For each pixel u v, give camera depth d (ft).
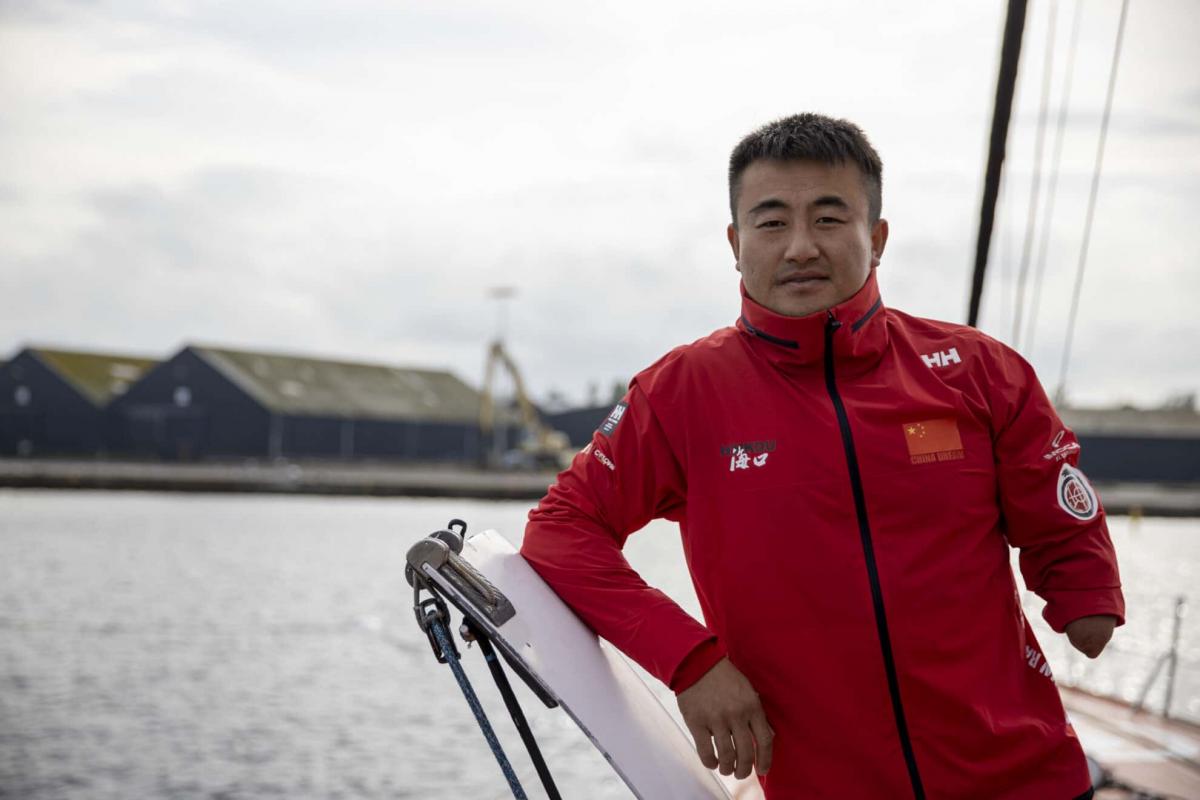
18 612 65.67
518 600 4.64
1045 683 4.90
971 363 4.94
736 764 4.46
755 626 4.74
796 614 4.66
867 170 4.84
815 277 4.77
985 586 4.69
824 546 4.63
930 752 4.57
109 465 207.92
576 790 32.48
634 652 4.64
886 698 4.58
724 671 4.52
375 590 78.64
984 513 4.74
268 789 33.04
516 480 202.90
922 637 4.55
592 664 4.69
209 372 213.66
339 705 43.60
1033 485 4.83
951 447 4.71
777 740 4.77
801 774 4.71
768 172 4.80
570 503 5.06
